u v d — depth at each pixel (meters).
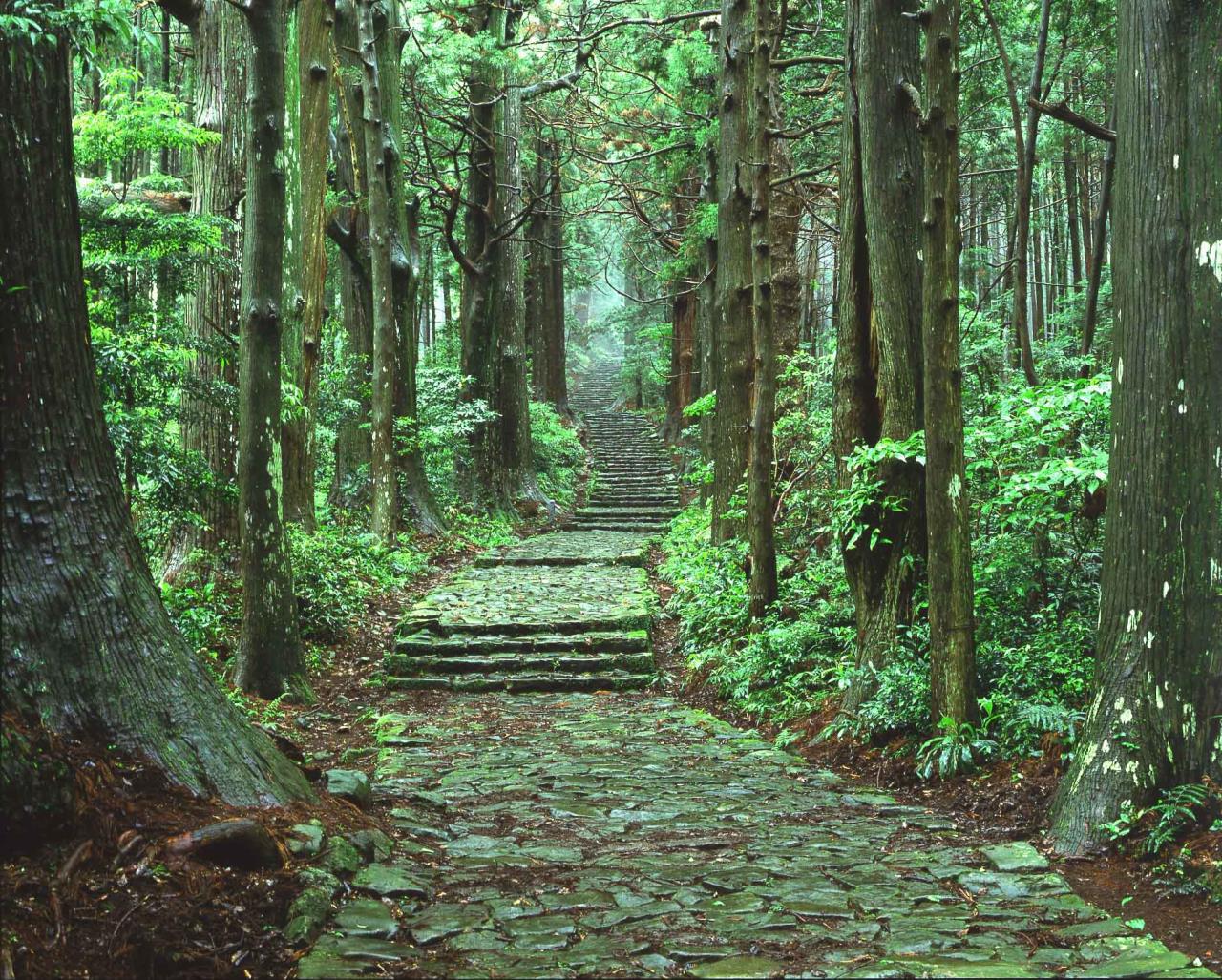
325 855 3.82
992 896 3.93
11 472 3.60
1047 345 13.58
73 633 3.64
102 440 3.94
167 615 4.10
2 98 3.56
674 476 23.77
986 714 6.06
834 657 8.31
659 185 24.39
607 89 20.30
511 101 20.61
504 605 11.80
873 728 6.55
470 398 21.12
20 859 3.11
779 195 15.21
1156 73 4.52
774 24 12.73
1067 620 6.48
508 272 21.67
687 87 17.97
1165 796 4.37
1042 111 7.29
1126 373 4.63
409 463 17.39
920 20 5.70
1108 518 4.74
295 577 10.69
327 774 5.05
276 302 8.12
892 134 6.94
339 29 16.20
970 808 5.32
